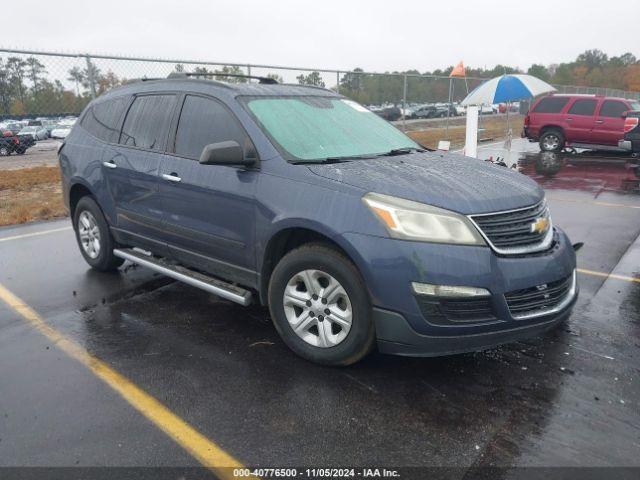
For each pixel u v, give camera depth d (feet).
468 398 10.37
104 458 8.67
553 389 10.70
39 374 11.28
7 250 20.62
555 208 28.22
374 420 9.66
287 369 11.46
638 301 15.35
